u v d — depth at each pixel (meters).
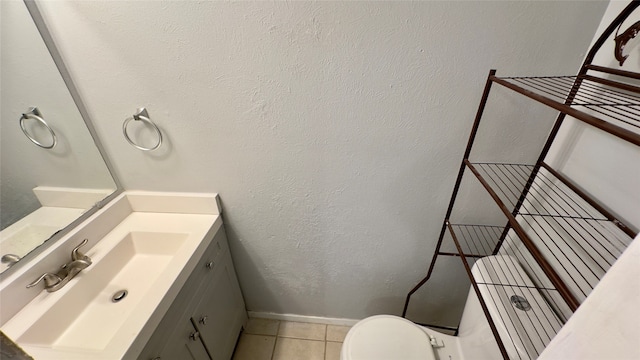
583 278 0.75
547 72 0.82
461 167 0.93
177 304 0.92
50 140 0.98
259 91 0.93
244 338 1.58
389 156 1.02
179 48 0.88
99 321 0.90
